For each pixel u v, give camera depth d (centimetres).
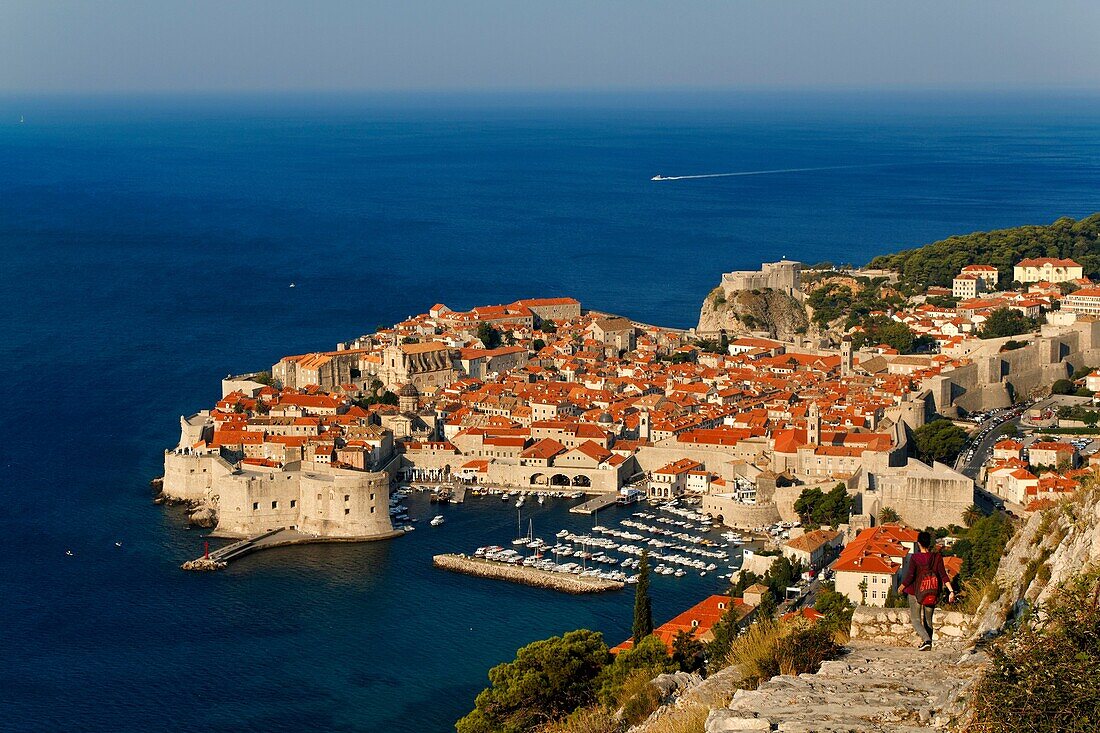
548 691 15975
